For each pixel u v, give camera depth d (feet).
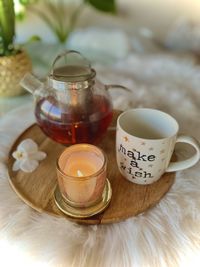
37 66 2.02
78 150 1.01
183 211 0.99
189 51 2.60
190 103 1.60
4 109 1.59
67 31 2.50
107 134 1.30
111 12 2.46
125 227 0.94
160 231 0.93
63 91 1.03
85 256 0.87
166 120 1.03
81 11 2.79
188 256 0.89
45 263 0.85
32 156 1.15
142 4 2.86
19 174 1.09
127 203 0.99
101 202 0.97
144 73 2.03
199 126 1.42
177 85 1.83
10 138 1.29
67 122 1.08
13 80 1.57
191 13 2.89
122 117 1.03
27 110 1.51
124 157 1.00
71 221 0.93
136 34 2.74
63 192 0.94
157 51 2.51
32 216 0.96
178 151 1.19
